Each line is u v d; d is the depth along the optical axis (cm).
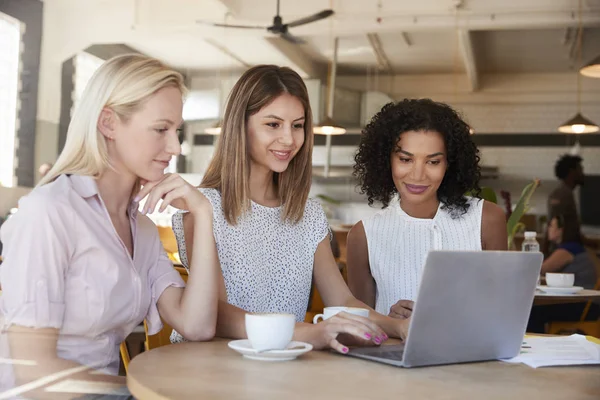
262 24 821
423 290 100
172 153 126
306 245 163
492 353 112
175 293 134
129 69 121
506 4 777
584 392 91
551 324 319
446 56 997
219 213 153
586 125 758
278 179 163
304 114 158
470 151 187
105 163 122
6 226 114
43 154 748
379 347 117
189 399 81
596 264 382
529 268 111
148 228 135
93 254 118
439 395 87
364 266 197
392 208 197
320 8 802
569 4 761
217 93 1041
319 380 93
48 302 111
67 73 782
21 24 732
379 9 803
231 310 137
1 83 718
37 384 110
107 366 122
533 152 1053
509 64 1031
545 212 1037
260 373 96
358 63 1048
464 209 191
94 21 780
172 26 820
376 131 192
